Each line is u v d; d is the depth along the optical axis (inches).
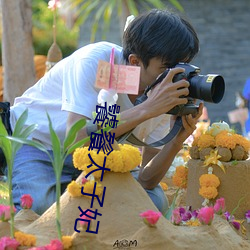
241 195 148.6
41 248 101.1
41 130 146.6
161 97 129.1
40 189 142.5
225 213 136.5
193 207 152.9
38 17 640.4
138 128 153.2
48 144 148.2
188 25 138.3
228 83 541.0
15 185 145.7
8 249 102.1
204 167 150.1
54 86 149.2
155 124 154.6
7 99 283.3
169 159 146.1
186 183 160.2
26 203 121.7
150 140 156.0
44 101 148.7
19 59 280.1
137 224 110.1
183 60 136.0
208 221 114.6
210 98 128.5
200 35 537.3
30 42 283.4
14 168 148.2
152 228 107.1
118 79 117.6
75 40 547.8
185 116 137.4
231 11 536.7
